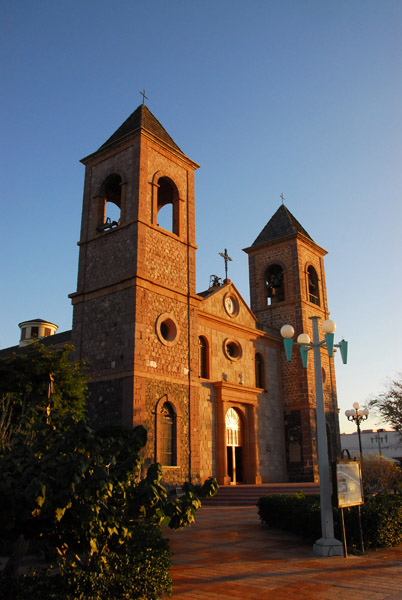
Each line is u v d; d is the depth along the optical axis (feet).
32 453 20.72
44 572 22.07
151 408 71.46
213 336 93.25
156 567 24.99
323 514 39.14
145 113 88.48
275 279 117.08
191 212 88.74
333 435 112.37
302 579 30.32
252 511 67.67
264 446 99.71
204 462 84.38
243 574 31.58
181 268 83.51
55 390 56.70
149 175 81.97
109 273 78.69
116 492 22.06
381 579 30.32
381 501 46.78
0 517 19.19
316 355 43.34
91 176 88.33
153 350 74.08
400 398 116.57
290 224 118.93
